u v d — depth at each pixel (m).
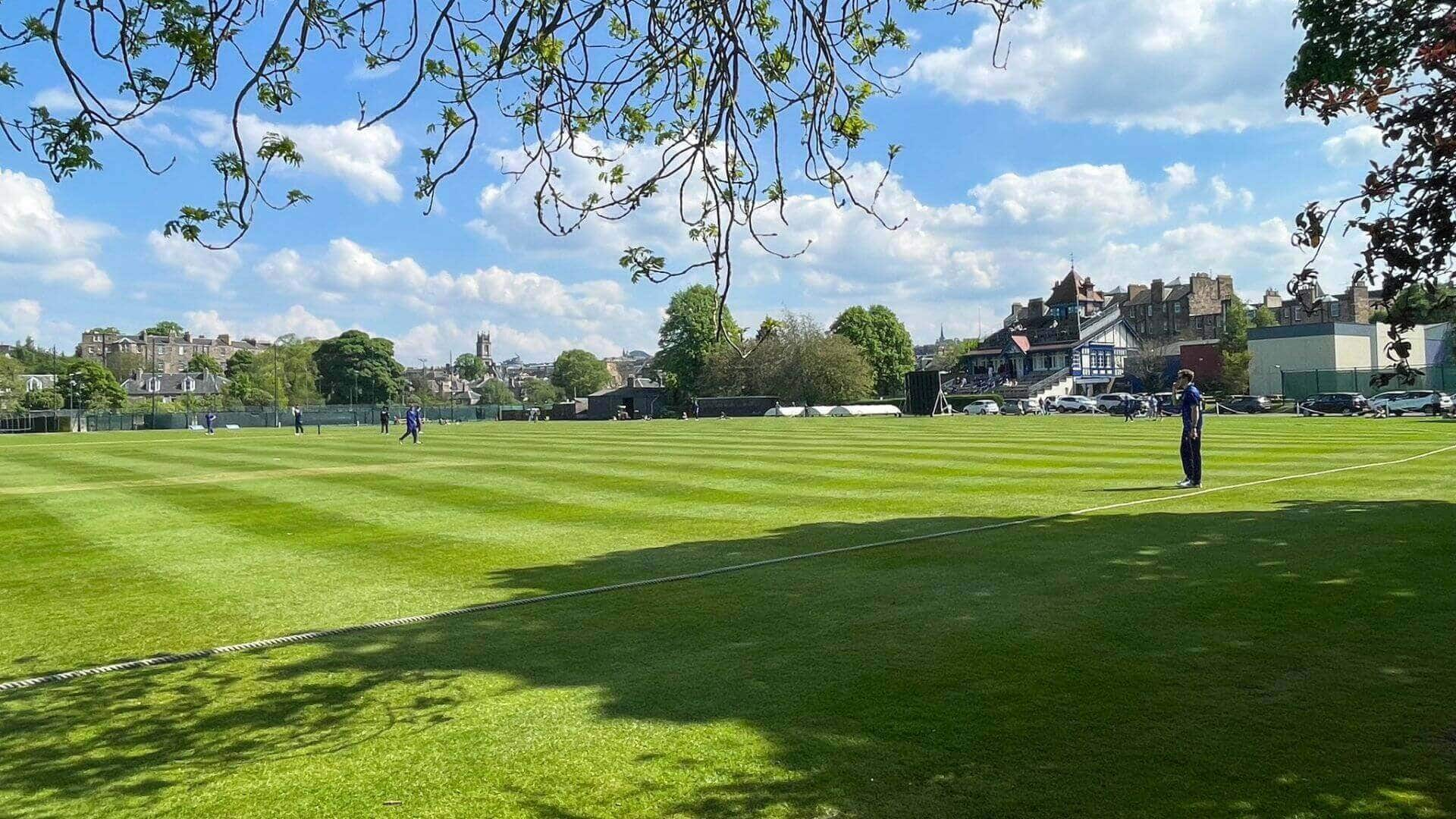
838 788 4.09
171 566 10.02
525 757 4.58
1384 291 4.19
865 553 9.60
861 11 5.36
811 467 19.73
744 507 13.74
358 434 50.34
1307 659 5.57
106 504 15.80
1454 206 3.97
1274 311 97.06
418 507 14.76
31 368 146.25
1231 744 4.40
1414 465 17.06
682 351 92.38
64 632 7.34
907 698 5.16
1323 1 4.55
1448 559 8.16
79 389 92.19
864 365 83.50
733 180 5.12
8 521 13.75
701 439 33.41
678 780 4.24
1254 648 5.84
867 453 23.56
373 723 5.16
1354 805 3.78
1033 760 4.29
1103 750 4.38
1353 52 4.48
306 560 10.30
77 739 5.07
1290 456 19.78
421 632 7.05
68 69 3.53
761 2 5.38
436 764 4.54
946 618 6.85
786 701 5.21
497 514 13.66
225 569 9.84
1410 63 4.28
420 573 9.39
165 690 5.86
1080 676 5.42
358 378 114.69
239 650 6.71
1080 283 100.62
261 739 4.97
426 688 5.72
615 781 4.27
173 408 96.94
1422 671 5.30
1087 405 66.81
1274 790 3.93
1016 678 5.43
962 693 5.21
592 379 138.50
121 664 6.44
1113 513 11.80
